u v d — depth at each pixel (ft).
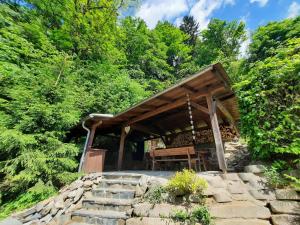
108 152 34.78
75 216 12.23
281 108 12.17
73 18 40.04
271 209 9.44
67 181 16.28
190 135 32.01
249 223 8.82
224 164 14.12
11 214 12.63
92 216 11.69
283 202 9.41
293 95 11.87
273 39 50.85
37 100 17.84
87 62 38.29
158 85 57.72
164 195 11.47
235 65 52.90
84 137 31.60
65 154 17.67
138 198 12.68
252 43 53.88
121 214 11.51
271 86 12.78
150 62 64.13
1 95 20.44
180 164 26.66
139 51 64.69
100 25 43.14
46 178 16.03
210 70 13.76
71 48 39.75
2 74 20.89
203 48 76.79
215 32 75.77
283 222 8.64
